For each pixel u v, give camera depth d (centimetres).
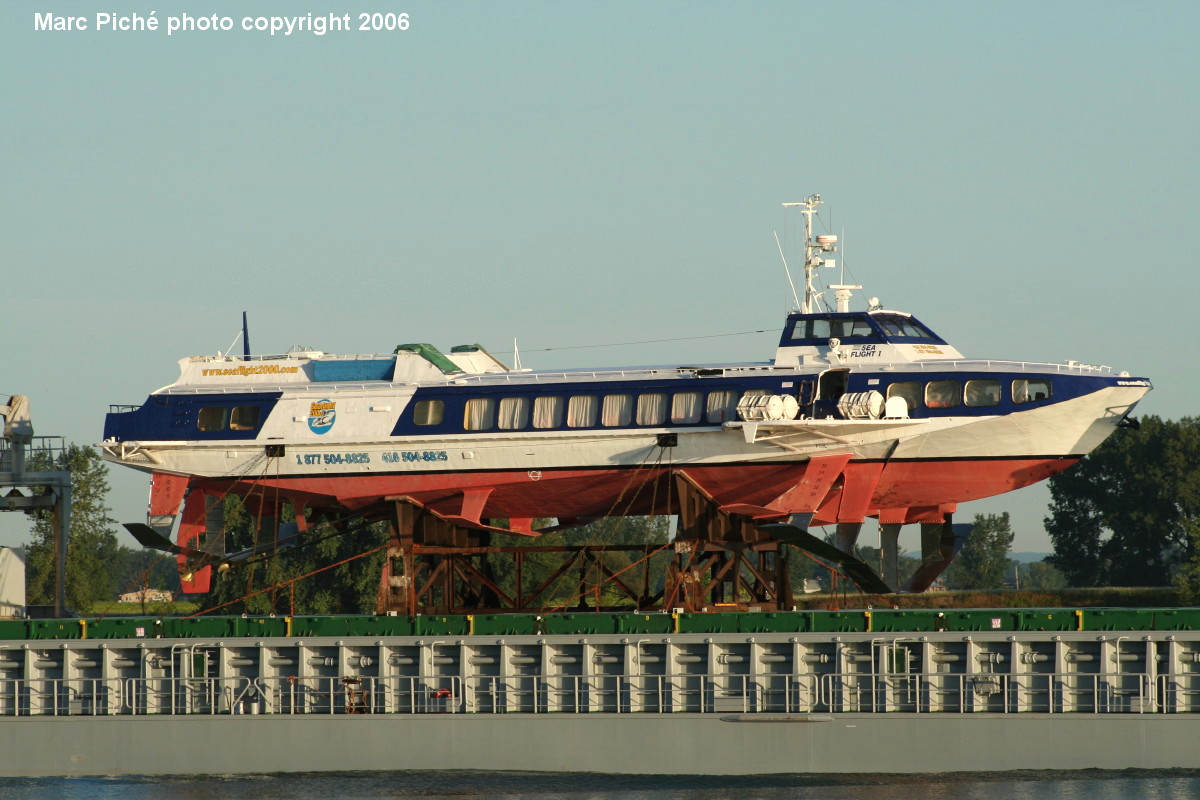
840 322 19400
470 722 17312
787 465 18738
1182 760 15538
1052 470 18612
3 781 17888
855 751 16362
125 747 18150
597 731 17025
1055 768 15838
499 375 19900
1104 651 16100
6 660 19188
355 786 16825
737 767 16650
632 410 19088
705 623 17325
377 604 19325
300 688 18225
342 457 19962
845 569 18525
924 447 18462
